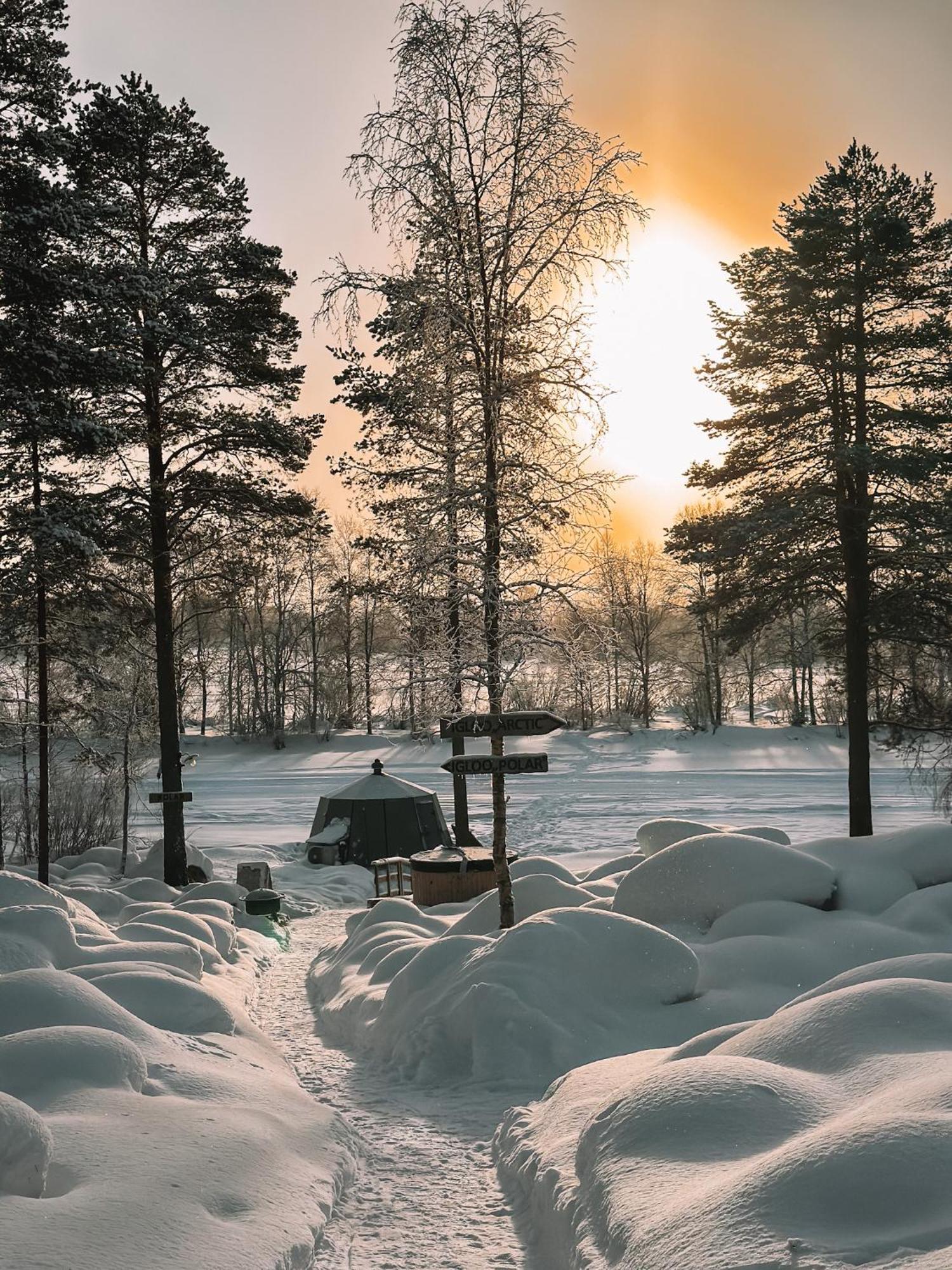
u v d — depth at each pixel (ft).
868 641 78.18
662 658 241.96
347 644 221.66
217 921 46.57
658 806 124.16
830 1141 11.20
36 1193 13.67
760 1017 27.40
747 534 76.38
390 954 36.04
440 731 39.24
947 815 93.30
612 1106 14.96
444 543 37.68
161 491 70.90
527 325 38.19
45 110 54.03
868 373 75.56
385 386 66.08
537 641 37.88
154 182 69.51
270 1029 33.88
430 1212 16.90
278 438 69.31
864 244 75.56
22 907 28.96
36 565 61.11
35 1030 19.26
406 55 37.42
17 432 56.70
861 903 34.22
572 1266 12.77
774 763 183.21
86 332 58.39
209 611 78.89
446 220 37.14
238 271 69.56
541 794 143.95
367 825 91.09
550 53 37.11
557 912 29.86
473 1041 26.68
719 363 79.87
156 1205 13.75
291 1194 15.88
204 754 209.05
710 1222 10.83
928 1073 13.01
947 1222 9.57
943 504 72.54
